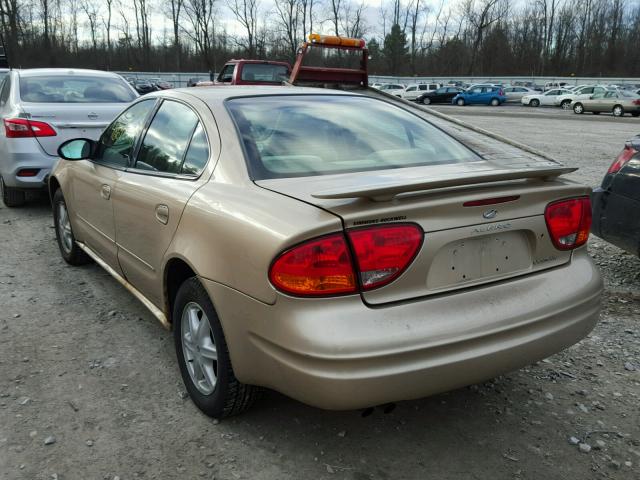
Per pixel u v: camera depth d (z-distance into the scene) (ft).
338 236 7.05
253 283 7.53
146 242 10.57
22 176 21.83
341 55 30.17
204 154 9.66
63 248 17.01
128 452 8.64
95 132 22.49
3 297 14.51
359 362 6.93
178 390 10.32
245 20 225.35
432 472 8.34
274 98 10.84
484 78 202.80
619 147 49.83
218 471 8.27
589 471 8.39
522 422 9.55
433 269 7.58
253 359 7.81
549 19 249.14
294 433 9.14
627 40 244.42
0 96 25.62
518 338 7.91
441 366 7.29
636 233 14.28
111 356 11.55
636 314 13.94
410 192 7.51
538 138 58.18
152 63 238.48
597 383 10.78
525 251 8.48
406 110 11.88
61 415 9.52
